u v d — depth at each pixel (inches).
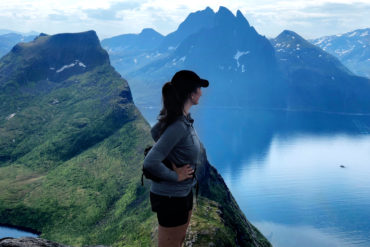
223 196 6067.9
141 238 5605.3
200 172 6141.7
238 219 5546.3
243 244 4598.9
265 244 5733.3
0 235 7224.4
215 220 4473.4
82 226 7485.2
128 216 7150.6
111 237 6299.2
